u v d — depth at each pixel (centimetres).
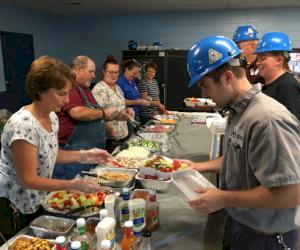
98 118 221
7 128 122
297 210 98
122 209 118
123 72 346
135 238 108
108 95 273
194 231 125
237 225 111
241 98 97
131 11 609
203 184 121
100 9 582
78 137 213
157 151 219
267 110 89
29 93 126
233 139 100
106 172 168
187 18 611
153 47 552
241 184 100
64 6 546
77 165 184
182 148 237
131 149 214
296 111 171
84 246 103
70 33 677
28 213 134
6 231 131
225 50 96
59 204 130
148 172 159
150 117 356
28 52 579
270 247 103
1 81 515
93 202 129
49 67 122
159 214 134
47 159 133
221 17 596
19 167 119
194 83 101
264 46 186
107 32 656
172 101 547
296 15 564
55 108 129
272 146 84
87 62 218
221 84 98
